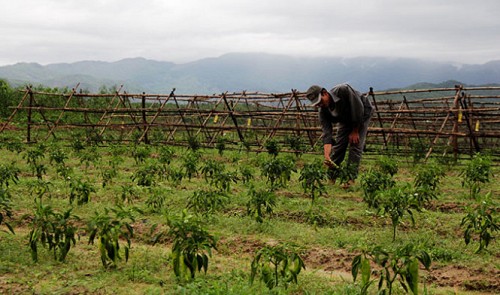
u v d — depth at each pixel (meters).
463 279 6.88
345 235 8.75
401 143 28.66
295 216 10.23
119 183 13.70
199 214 10.04
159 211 10.29
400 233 8.90
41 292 5.77
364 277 5.29
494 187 13.80
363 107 12.57
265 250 5.59
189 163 13.72
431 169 12.59
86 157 16.22
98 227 6.11
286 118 28.03
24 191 11.91
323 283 6.50
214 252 7.95
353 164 12.36
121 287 6.13
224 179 11.29
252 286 6.12
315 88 12.41
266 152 21.44
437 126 29.91
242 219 9.68
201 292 5.71
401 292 6.25
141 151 17.03
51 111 33.69
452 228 9.27
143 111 24.47
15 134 26.70
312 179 10.43
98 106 34.78
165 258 7.24
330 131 12.70
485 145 26.89
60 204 10.66
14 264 6.68
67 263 6.88
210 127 23.08
